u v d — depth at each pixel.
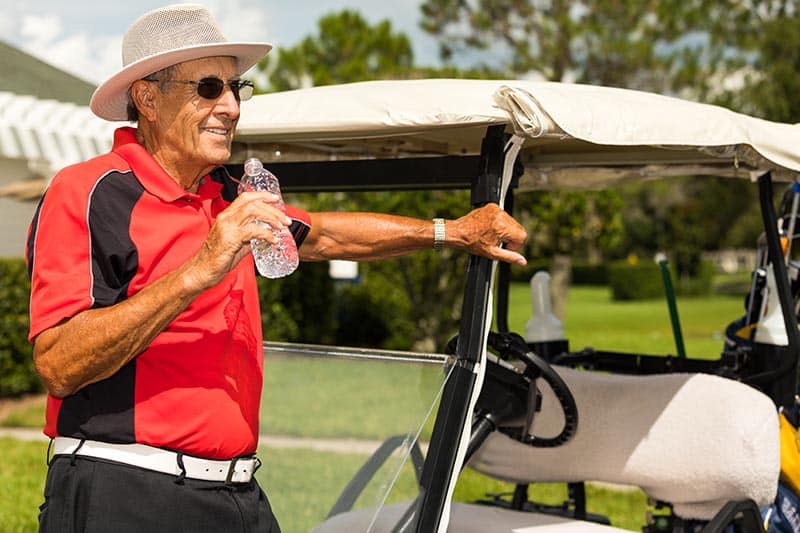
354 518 2.46
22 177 9.23
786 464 3.08
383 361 2.46
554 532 2.90
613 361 3.68
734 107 18.03
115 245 2.07
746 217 30.84
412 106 2.31
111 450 2.09
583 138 2.22
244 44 2.17
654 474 3.05
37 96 10.46
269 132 2.53
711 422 2.97
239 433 2.20
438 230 2.40
